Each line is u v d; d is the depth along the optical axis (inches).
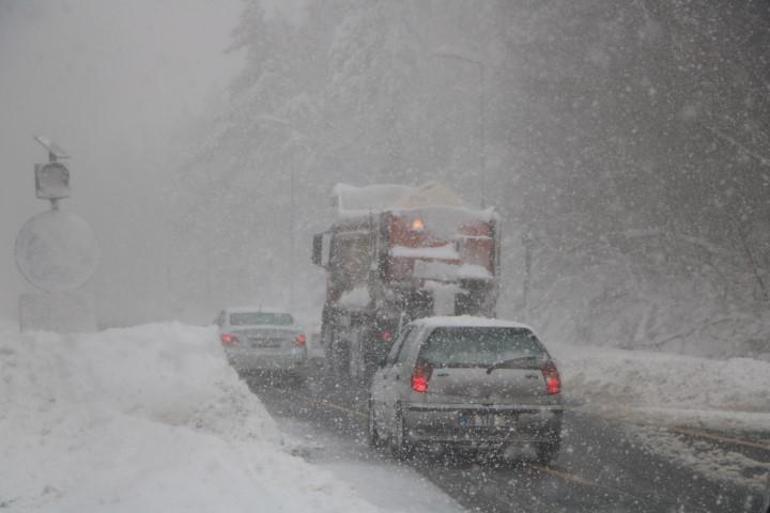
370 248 2502.5
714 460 1283.2
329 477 1017.5
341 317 2760.8
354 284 2699.3
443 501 1019.3
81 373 1342.3
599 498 1037.2
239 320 2539.4
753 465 1242.6
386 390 1362.0
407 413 1249.4
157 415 1327.5
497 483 1130.0
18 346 1331.2
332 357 2876.5
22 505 871.7
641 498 1037.8
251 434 1357.0
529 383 1252.5
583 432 1568.7
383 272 2420.0
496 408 1237.7
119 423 1216.8
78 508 837.8
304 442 1471.5
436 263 2413.9
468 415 1237.7
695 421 1667.1
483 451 1360.7
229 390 1392.7
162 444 1121.4
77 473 1002.7
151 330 1610.5
